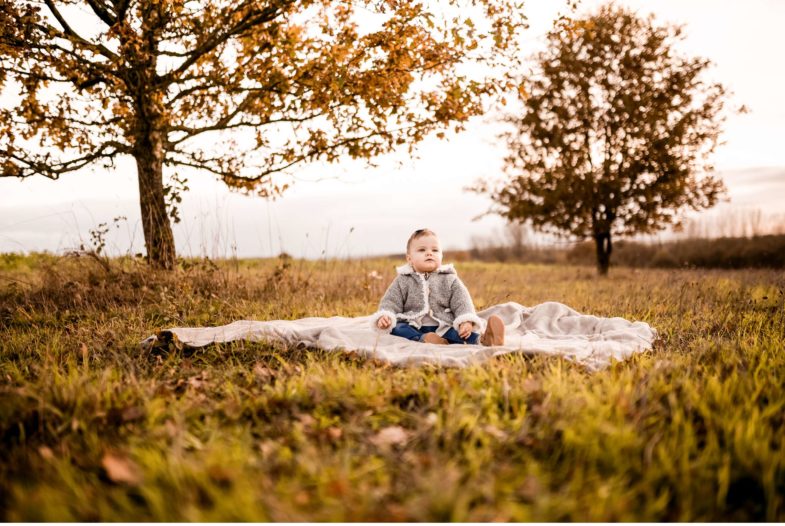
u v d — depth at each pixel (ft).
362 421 7.80
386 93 21.72
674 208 45.11
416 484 5.87
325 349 12.94
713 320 16.49
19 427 7.68
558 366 9.89
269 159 24.49
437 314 14.51
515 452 6.82
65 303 18.89
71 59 20.45
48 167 21.33
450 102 22.06
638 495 5.90
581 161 45.93
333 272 27.78
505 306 17.60
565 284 33.30
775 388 8.64
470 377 9.39
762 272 35.35
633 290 25.66
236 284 21.90
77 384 8.98
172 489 5.81
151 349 13.26
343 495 5.58
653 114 43.52
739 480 6.14
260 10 19.92
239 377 11.02
